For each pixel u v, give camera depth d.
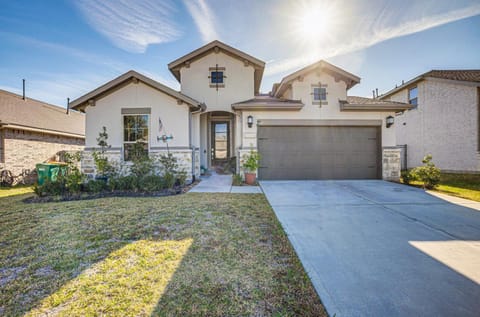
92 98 9.41
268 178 10.43
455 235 4.02
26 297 2.38
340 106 10.28
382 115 10.50
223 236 3.96
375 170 10.58
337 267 2.96
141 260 3.13
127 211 5.47
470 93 12.09
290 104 9.98
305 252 3.38
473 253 3.35
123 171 9.32
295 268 2.94
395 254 3.32
